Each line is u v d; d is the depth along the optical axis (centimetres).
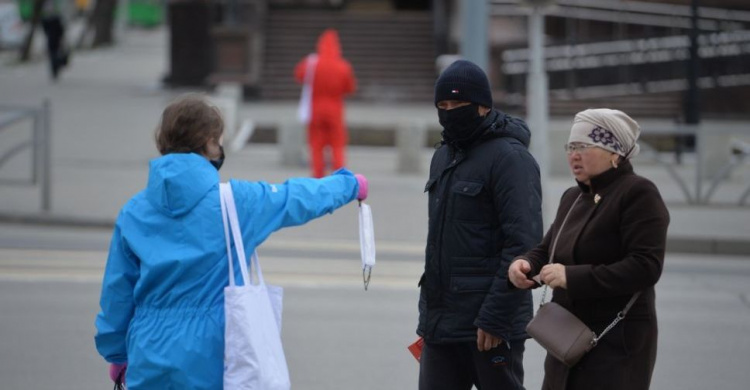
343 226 4172
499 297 1380
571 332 1269
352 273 3297
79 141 6203
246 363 1190
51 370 2167
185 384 1196
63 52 9806
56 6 10012
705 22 8756
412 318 2711
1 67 11250
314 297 2938
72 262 3362
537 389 2112
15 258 3397
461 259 1433
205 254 1212
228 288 1203
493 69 7981
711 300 3034
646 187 1279
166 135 1260
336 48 5141
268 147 6438
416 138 5591
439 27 8881
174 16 9094
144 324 1215
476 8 4547
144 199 1248
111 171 5288
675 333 2605
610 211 1281
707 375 2220
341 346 2411
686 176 5653
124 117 7219
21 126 6725
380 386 2108
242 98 8400
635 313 1285
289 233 4016
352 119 7169
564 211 1353
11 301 2795
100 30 14138
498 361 1427
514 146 1423
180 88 9106
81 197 4522
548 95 8262
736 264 3706
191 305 1211
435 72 8806
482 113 1447
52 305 2758
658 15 8900
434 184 1484
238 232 1222
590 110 1317
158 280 1216
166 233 1223
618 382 1271
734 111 8356
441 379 1489
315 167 5153
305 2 9488
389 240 3919
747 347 2472
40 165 5019
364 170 5662
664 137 6462
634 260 1249
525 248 1379
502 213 1404
